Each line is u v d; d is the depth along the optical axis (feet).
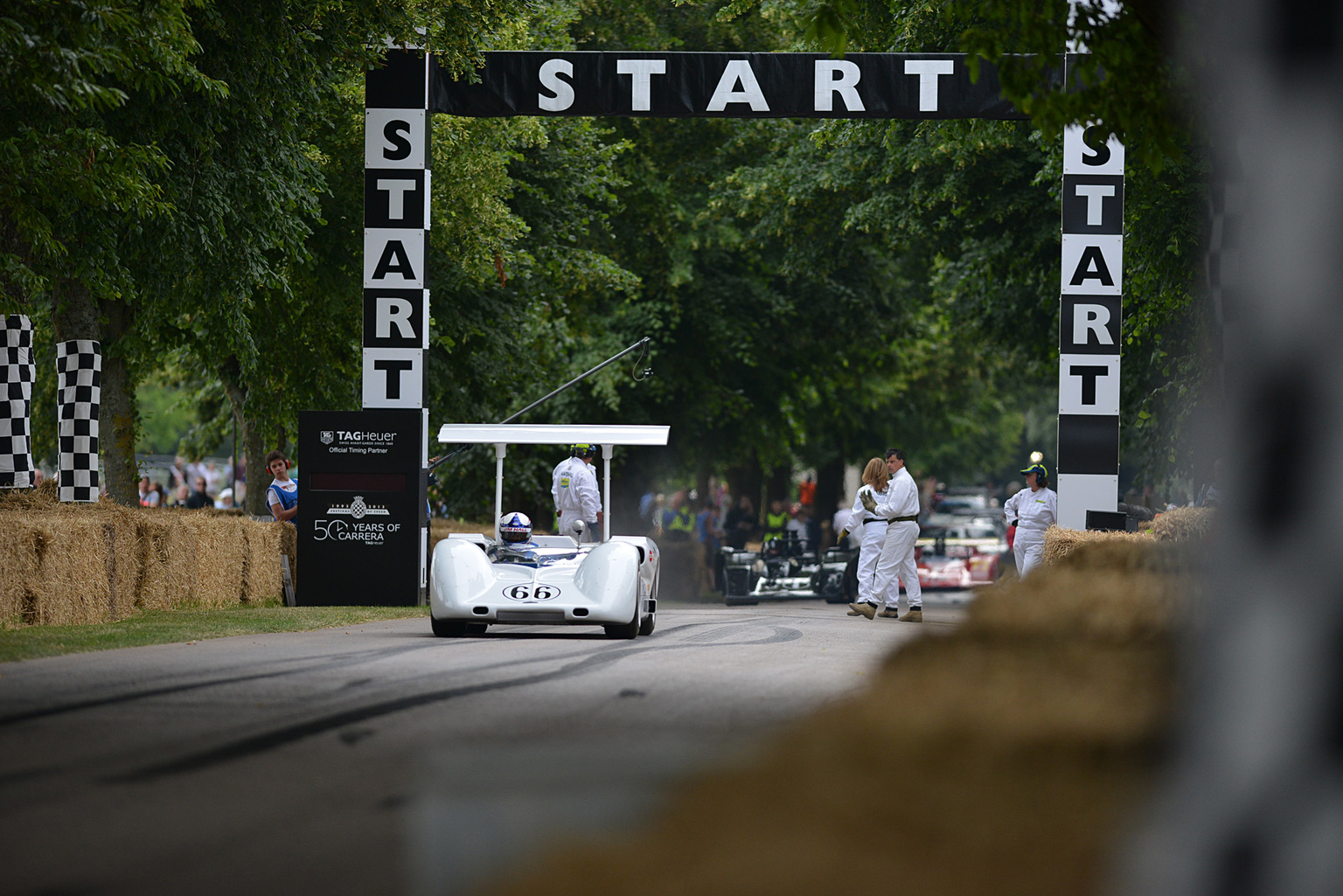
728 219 341.21
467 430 149.28
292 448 304.30
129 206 148.87
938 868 28.45
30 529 131.85
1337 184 25.11
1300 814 24.16
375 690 81.56
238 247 178.70
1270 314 25.58
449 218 241.14
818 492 513.04
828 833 30.48
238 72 167.02
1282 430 25.34
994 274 291.99
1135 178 211.20
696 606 282.15
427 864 31.07
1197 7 31.86
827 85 187.21
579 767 35.14
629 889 27.43
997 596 57.36
